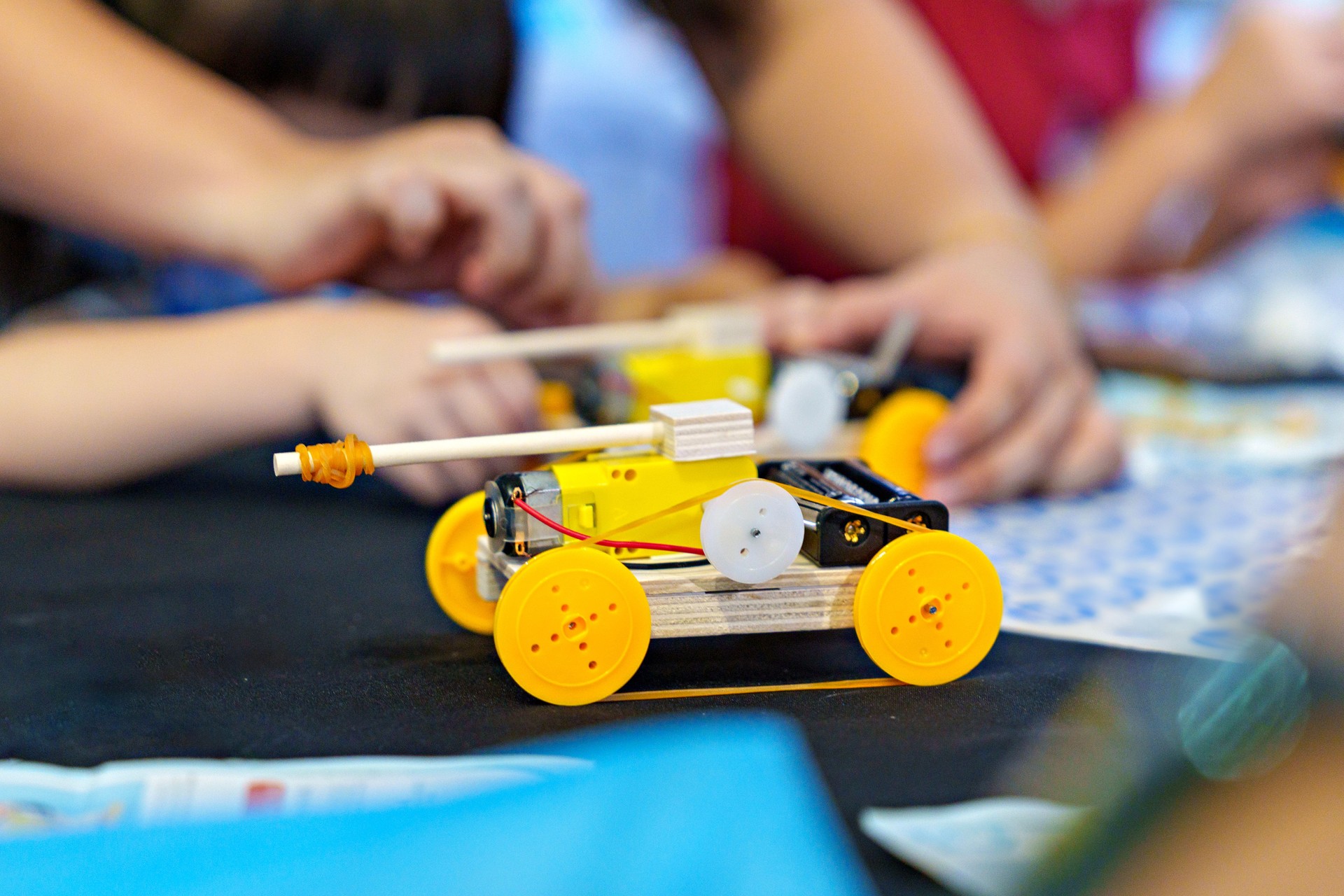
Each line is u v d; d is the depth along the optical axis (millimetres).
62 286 1053
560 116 2295
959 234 1075
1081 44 1960
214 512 834
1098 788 585
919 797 600
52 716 650
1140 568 764
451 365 832
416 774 611
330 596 742
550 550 664
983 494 857
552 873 571
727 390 870
